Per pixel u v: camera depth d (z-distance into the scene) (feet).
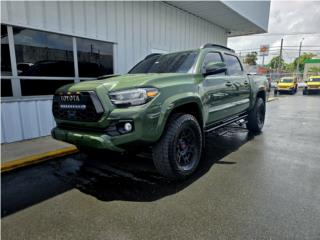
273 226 6.99
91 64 20.88
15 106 16.30
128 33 24.03
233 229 6.91
